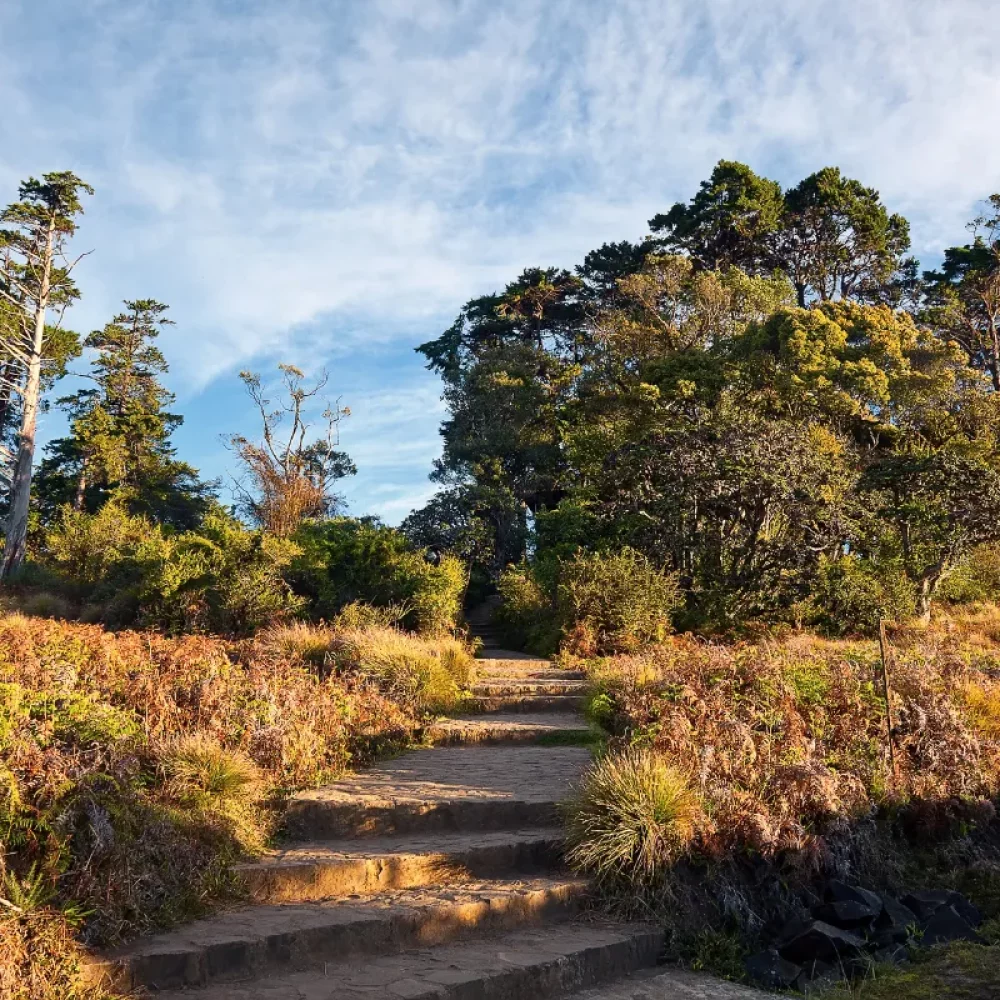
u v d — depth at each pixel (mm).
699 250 38938
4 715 5168
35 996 3719
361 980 4234
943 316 33938
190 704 7391
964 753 7336
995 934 5332
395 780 7426
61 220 30062
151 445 40500
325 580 17562
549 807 6504
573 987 4594
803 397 22750
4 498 39531
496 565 30328
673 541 17734
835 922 5281
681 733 6590
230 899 5012
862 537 17078
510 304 42719
